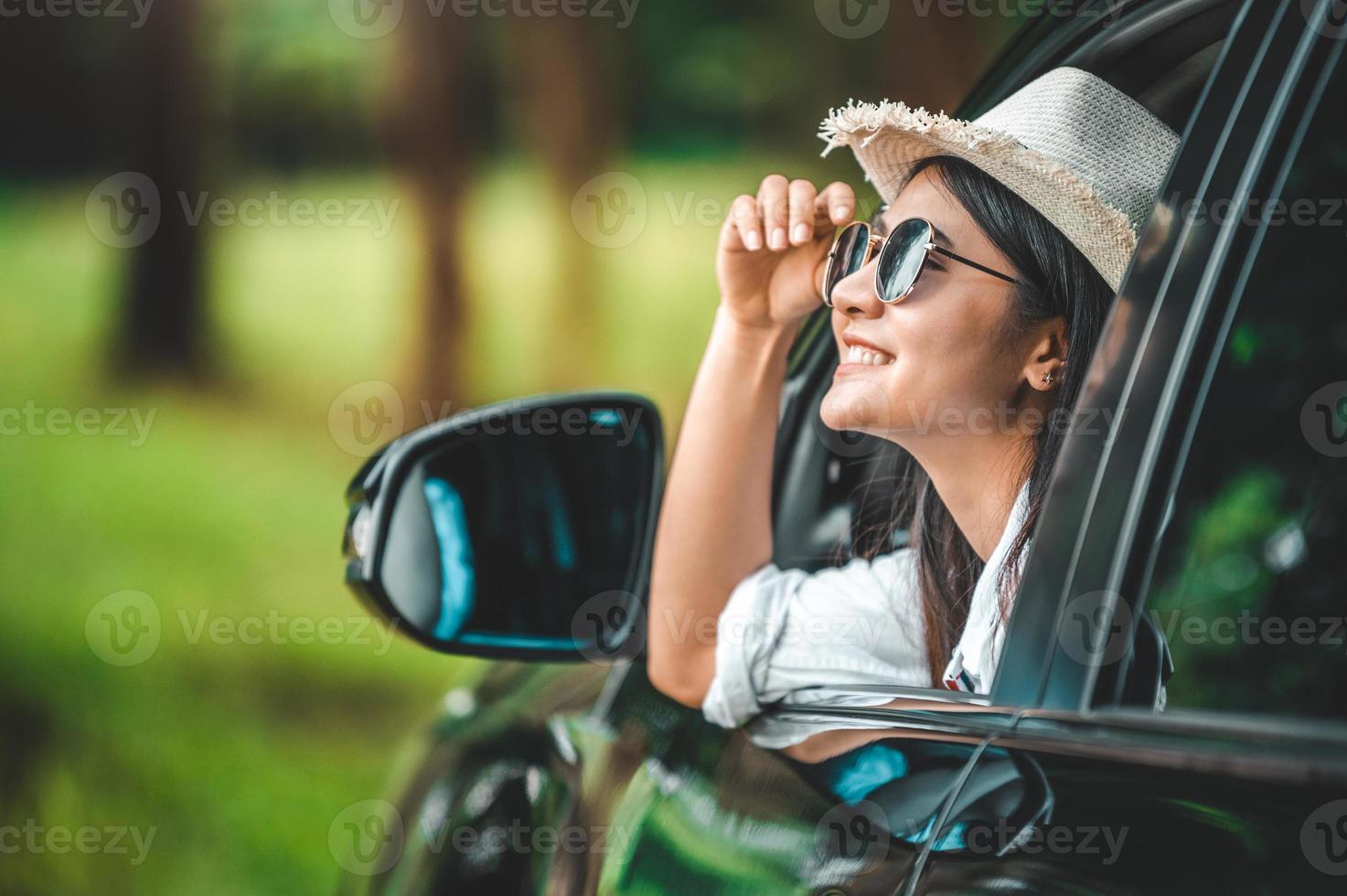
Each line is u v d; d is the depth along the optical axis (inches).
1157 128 111.4
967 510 116.6
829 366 138.6
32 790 345.4
